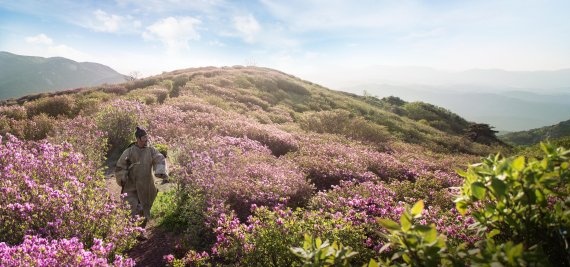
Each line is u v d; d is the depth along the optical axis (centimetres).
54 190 543
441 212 576
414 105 6197
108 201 618
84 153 979
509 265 170
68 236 489
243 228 523
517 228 221
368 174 1027
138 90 2725
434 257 195
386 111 5016
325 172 1005
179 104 2034
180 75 3969
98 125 1259
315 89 5178
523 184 211
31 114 1752
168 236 659
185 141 1111
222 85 3612
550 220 220
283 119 2550
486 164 236
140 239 645
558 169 214
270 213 531
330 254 234
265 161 1066
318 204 693
